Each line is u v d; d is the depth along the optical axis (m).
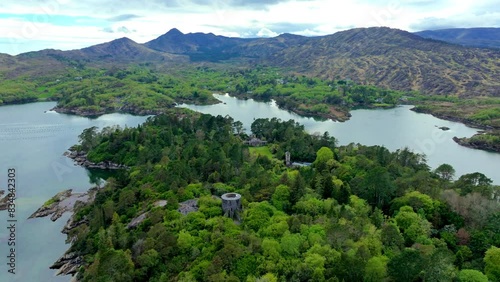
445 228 106.31
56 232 146.38
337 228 95.00
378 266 80.81
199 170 170.00
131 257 105.62
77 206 164.38
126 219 134.62
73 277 116.19
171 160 193.38
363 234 98.25
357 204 119.00
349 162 170.12
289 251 92.31
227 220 109.69
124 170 188.75
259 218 108.50
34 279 117.44
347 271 80.38
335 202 119.25
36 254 130.88
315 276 81.56
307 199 122.31
